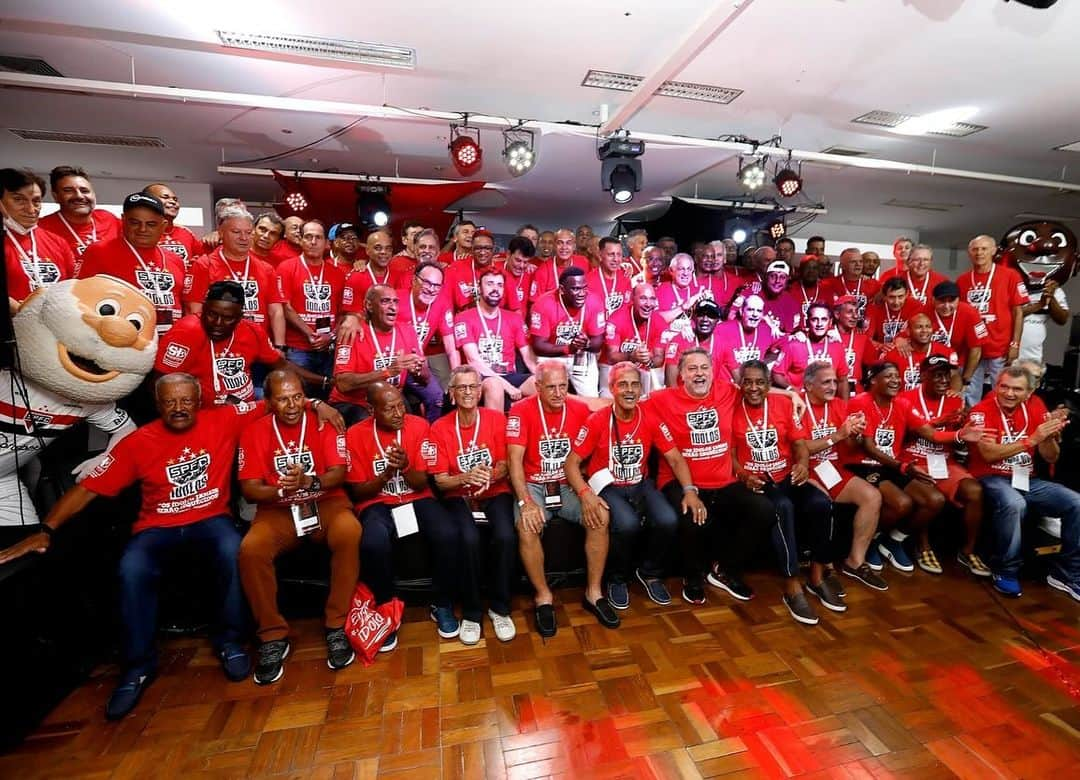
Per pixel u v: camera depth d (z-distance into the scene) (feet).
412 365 9.63
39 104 14.55
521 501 8.08
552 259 14.16
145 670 6.45
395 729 5.90
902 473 9.89
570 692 6.50
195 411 6.88
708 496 8.96
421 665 7.00
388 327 10.03
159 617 7.45
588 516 8.08
